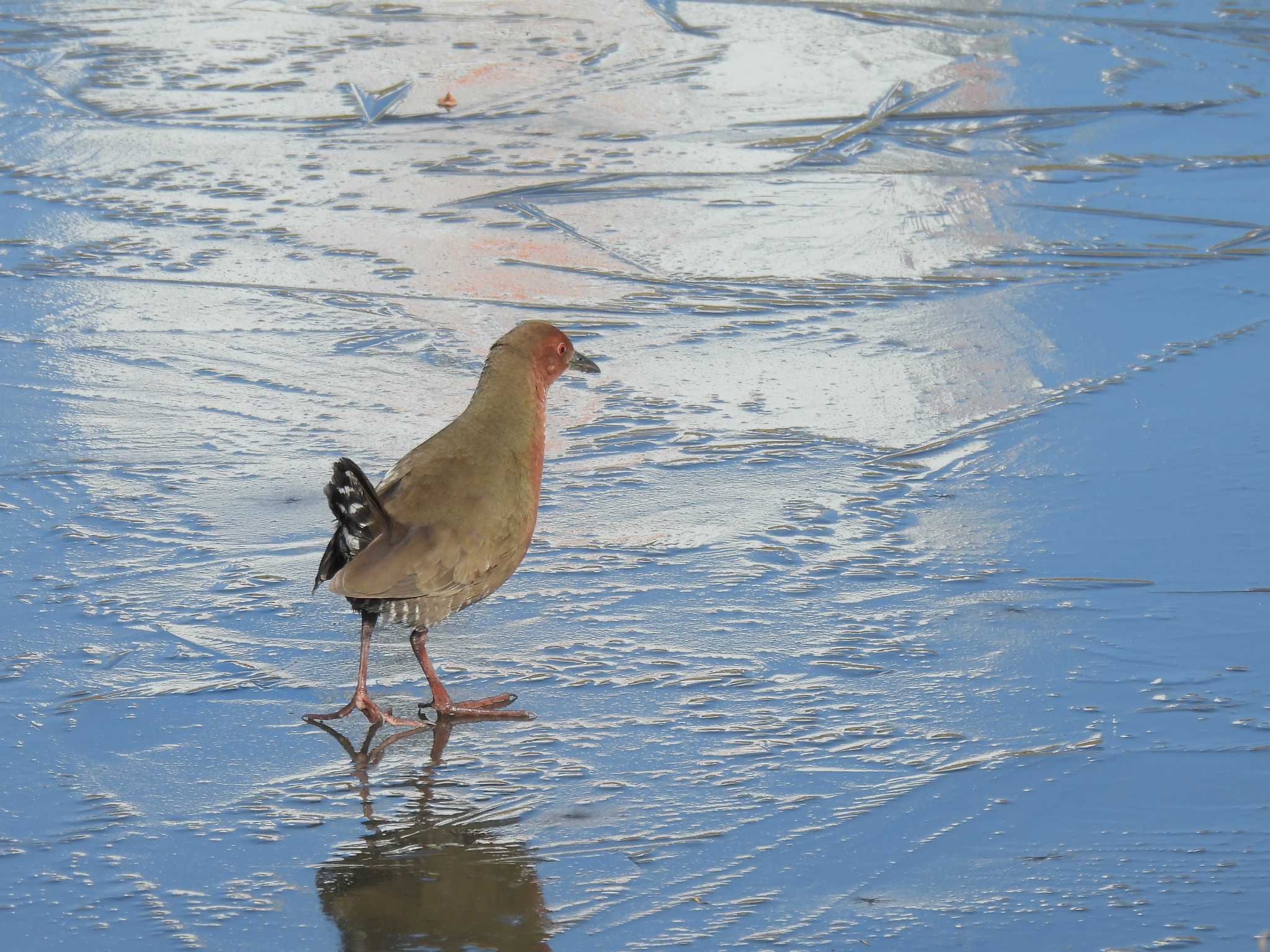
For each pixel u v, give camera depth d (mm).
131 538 11273
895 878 7555
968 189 20562
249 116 23531
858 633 10102
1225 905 7297
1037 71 26188
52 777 8359
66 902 7246
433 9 30438
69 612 10172
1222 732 8852
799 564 11094
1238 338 15414
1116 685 9398
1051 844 7836
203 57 26734
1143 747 8711
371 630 9219
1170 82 25641
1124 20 29703
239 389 14250
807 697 9328
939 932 7113
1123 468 12578
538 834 7910
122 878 7465
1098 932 7098
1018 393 14211
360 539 8945
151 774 8445
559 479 12562
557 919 7176
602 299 16750
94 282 16922
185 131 22688
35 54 26484
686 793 8312
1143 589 10609
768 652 9875
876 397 14227
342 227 18875
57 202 19547
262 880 7469
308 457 12820
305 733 8945
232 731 8922
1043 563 11039
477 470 9305
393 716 9141
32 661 9547
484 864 7637
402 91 24812
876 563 11094
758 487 12398
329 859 7668
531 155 21828
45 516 11578
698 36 28375
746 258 18062
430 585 8977
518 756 8703
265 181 20625
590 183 20641
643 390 14406
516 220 19219
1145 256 18031
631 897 7367
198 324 15852
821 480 12508
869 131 23031
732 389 14430
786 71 26125
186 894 7348
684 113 23859
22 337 15289
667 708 9227
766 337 15734
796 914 7254
